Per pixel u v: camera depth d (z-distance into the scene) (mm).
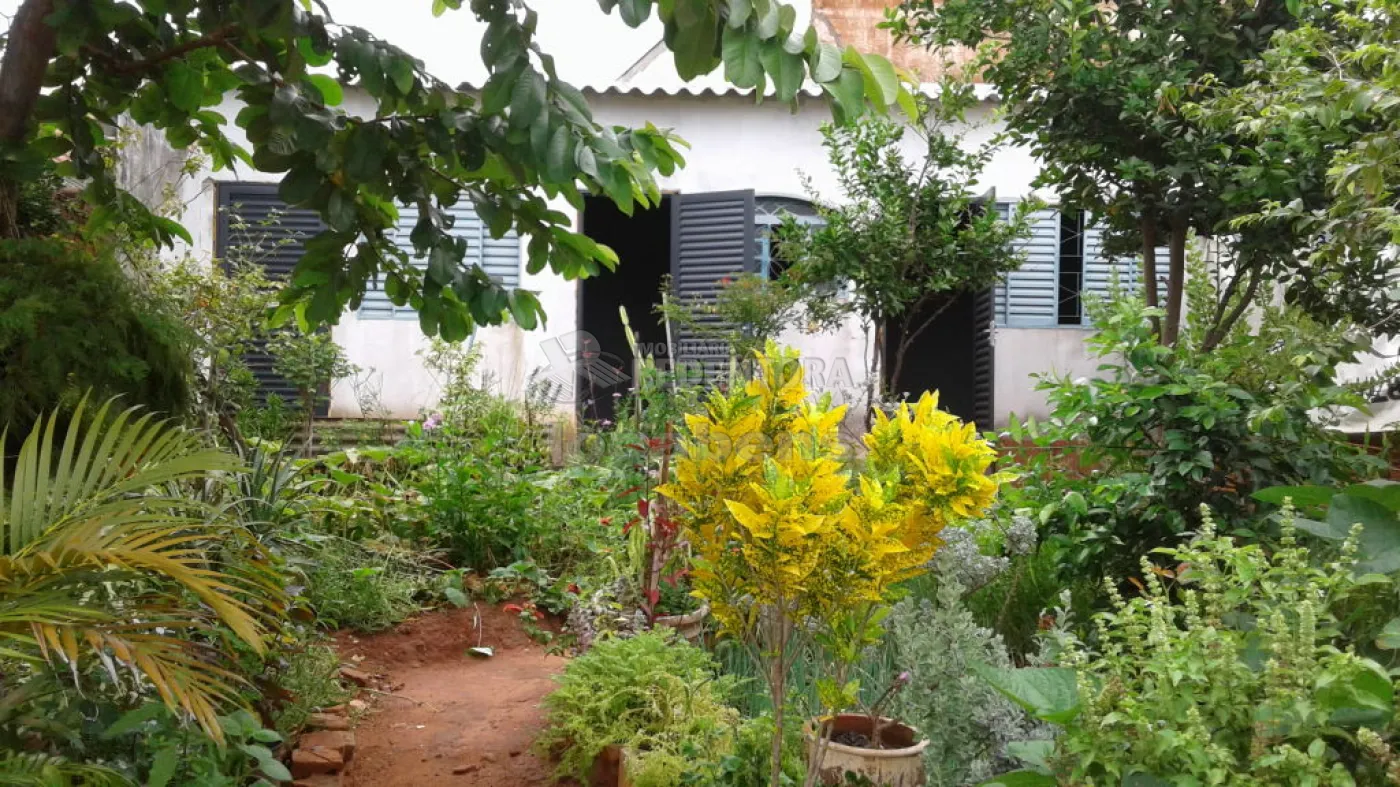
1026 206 8242
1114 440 3854
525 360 9516
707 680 3537
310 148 2863
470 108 3090
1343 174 2816
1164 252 9914
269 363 9242
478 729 3869
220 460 2455
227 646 3111
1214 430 3586
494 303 3453
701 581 2338
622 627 4051
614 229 14938
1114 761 1885
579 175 2959
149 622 2137
